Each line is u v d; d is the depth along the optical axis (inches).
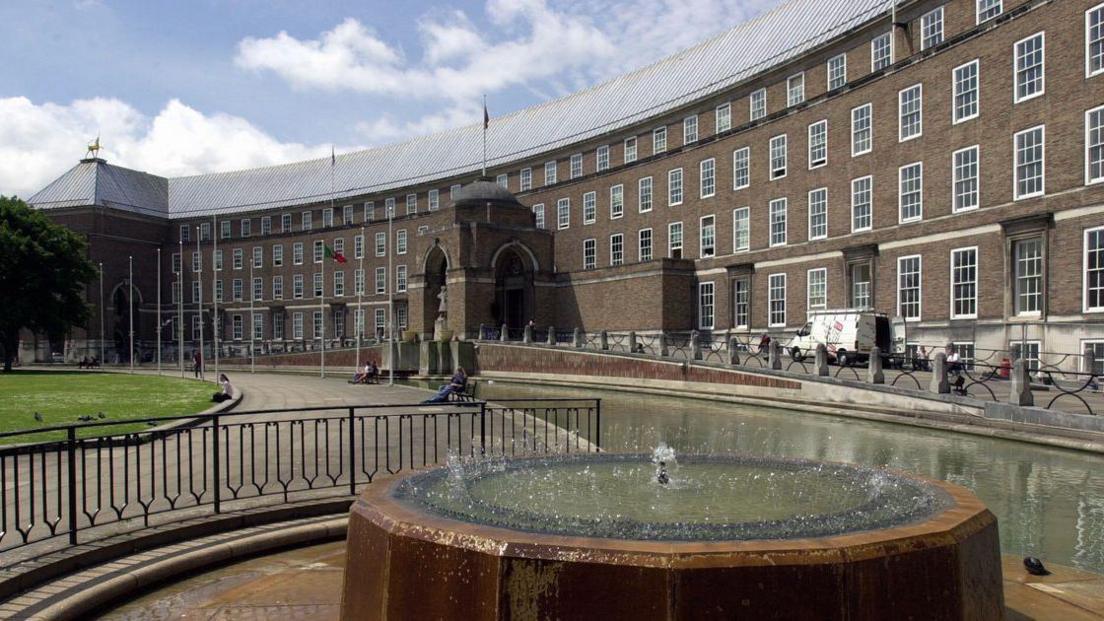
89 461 588.1
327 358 2827.3
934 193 1565.0
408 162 3929.6
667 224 2511.1
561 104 3361.2
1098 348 1213.1
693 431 984.3
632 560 186.7
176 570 332.2
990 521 231.6
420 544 209.3
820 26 2110.0
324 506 427.5
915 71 1617.9
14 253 2753.4
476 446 664.4
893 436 913.5
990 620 220.8
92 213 3941.9
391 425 864.9
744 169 2182.6
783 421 1095.6
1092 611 284.7
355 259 3885.3
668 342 2268.7
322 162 4338.1
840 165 1835.6
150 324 4234.7
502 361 2217.0
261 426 860.6
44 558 319.3
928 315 1572.3
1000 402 904.3
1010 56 1391.5
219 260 4301.2
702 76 2568.9
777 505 262.7
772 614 185.8
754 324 2119.8
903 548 198.4
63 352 3786.9
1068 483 612.4
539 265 2837.1
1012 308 1380.4
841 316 1573.6
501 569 193.3
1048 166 1311.5
